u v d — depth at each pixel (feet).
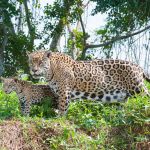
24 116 44.01
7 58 92.84
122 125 42.73
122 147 41.45
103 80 46.47
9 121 42.11
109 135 42.22
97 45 96.48
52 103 46.85
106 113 44.50
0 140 40.06
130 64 47.01
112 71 46.70
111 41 93.76
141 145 41.37
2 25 91.56
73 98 46.55
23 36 94.27
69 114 45.62
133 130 42.45
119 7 90.94
